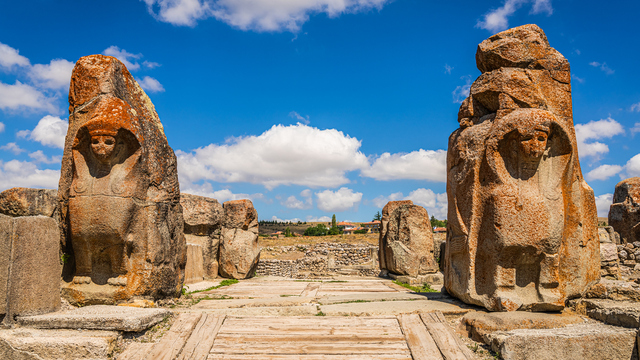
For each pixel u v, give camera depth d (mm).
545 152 6027
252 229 12609
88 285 6195
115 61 6656
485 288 5988
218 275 12047
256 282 10875
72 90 6516
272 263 16781
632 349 4871
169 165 7125
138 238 6270
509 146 6020
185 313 5789
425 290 9750
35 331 4855
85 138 6066
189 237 11336
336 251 18406
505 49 6488
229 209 12359
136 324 4969
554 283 5797
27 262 5227
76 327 4953
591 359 4844
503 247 5754
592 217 6473
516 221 5750
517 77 6301
